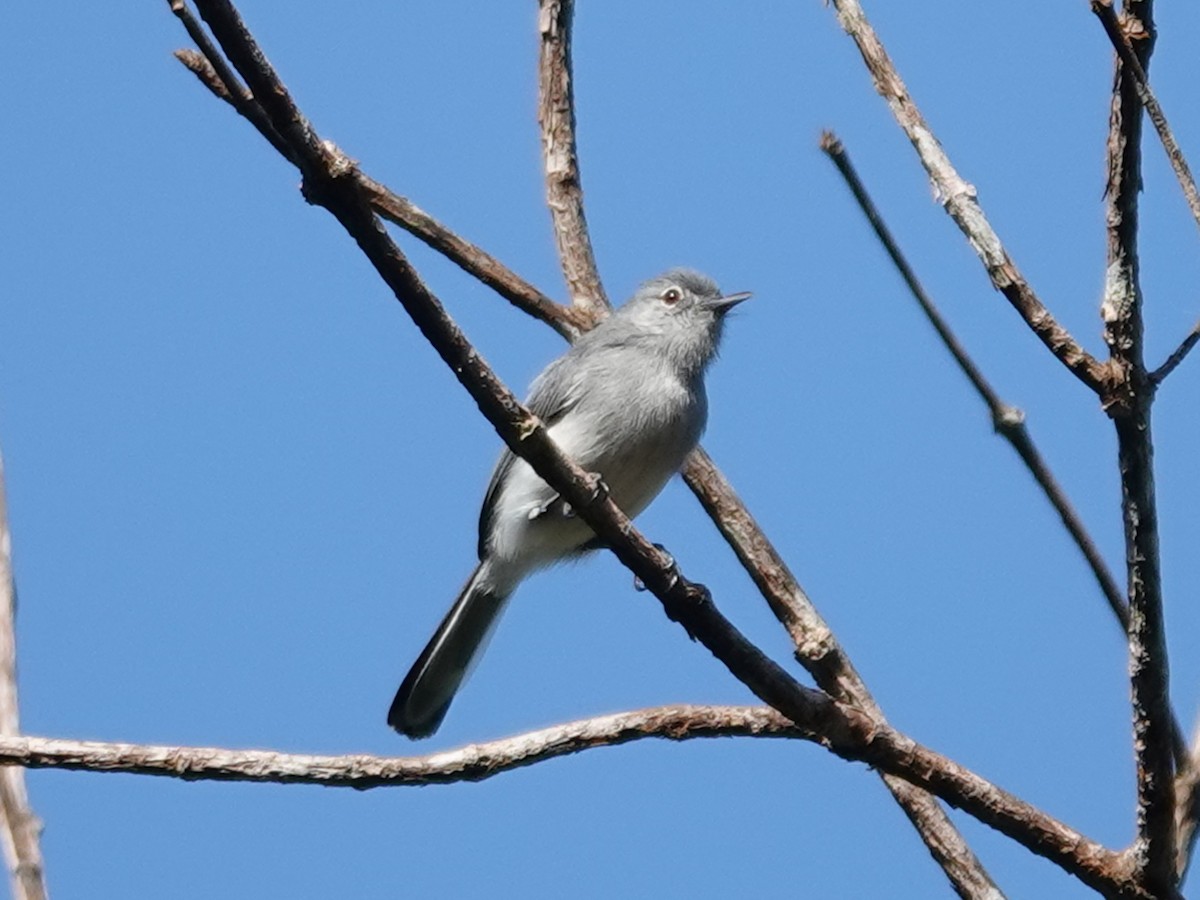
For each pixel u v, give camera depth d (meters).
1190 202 7.71
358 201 8.64
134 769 9.20
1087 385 8.58
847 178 10.61
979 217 8.92
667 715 9.77
